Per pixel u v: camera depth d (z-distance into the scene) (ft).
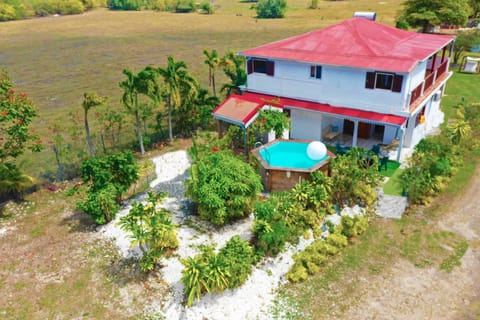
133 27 331.98
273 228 51.83
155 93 76.79
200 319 43.32
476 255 52.16
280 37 253.44
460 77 136.05
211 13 430.61
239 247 48.88
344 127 88.79
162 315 44.09
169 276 49.01
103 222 58.49
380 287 47.57
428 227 57.82
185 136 91.61
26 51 230.68
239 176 56.34
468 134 81.46
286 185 64.64
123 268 51.13
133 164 62.39
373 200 62.13
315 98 80.69
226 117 75.46
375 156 66.03
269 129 73.20
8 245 56.39
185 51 214.48
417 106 73.77
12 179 65.05
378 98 72.84
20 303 46.29
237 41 243.60
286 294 46.73
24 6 418.51
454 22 168.66
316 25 306.76
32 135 64.44
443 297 45.88
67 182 72.59
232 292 46.44
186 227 57.82
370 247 54.29
